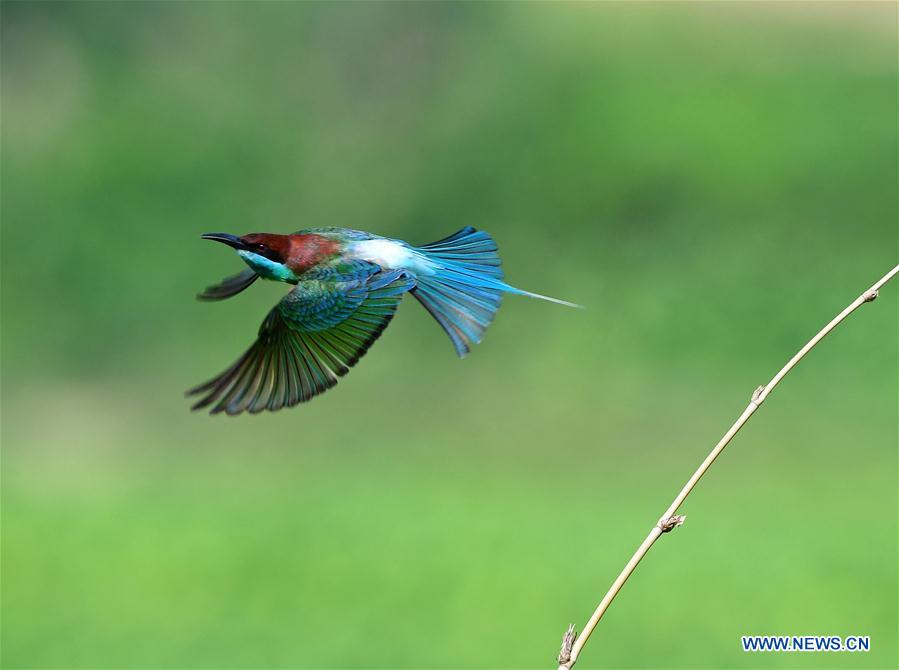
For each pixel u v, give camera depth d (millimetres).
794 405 17922
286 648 10031
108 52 25766
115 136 24641
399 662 9789
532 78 25062
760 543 12516
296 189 24875
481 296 4891
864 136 22875
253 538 12992
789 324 20000
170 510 14414
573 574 11602
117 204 23719
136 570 12117
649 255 22172
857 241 21438
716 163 22922
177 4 25844
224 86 25656
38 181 24016
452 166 24516
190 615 10867
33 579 11891
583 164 23578
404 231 24531
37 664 9844
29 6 25141
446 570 11836
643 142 23453
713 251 21656
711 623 10383
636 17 25859
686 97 23922
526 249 23000
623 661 9844
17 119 25078
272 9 26016
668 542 12648
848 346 19156
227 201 24312
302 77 25906
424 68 25781
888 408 17422
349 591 11344
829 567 11516
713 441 16844
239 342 21781
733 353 19688
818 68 24328
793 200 22281
